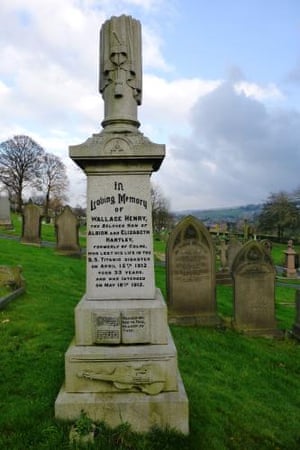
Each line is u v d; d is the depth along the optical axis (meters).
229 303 11.54
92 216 3.86
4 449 3.00
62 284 10.76
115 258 3.87
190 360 5.67
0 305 7.26
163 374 3.52
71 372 3.51
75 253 17.30
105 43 4.09
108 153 3.71
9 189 63.88
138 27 4.18
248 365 6.14
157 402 3.37
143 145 3.71
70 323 6.66
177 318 8.39
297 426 4.14
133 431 3.32
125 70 4.00
